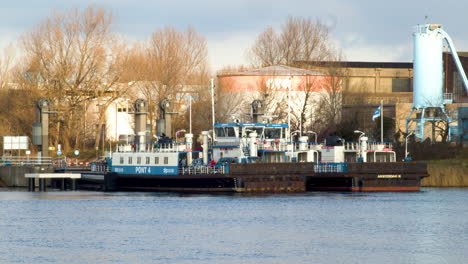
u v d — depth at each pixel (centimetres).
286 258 19488
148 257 19538
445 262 19150
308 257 19612
